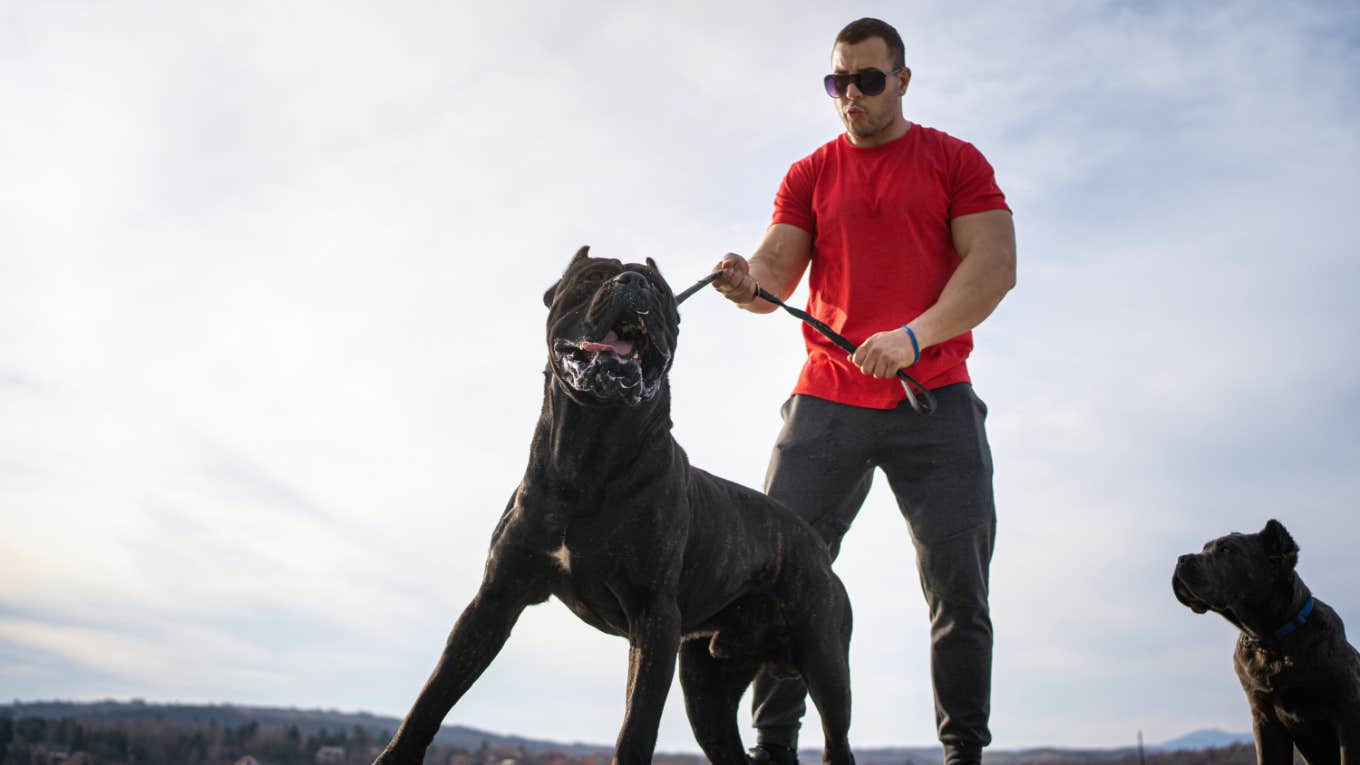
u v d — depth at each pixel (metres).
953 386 5.48
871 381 5.48
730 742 5.04
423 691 4.12
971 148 5.52
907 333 4.82
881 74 5.43
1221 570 5.44
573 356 3.89
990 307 5.24
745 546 4.59
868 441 5.48
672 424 4.23
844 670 4.82
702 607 4.50
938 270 5.51
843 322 5.56
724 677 5.02
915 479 5.46
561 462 4.06
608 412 3.99
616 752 3.88
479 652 4.16
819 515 5.49
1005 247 5.34
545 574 4.17
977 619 5.34
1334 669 5.32
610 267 4.11
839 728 4.81
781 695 5.48
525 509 4.12
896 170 5.53
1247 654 5.57
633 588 4.11
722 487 4.65
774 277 5.69
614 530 4.05
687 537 4.28
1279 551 5.42
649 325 3.94
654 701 3.98
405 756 4.09
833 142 5.81
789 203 5.82
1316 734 5.46
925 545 5.40
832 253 5.65
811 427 5.56
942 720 5.34
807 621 4.75
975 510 5.38
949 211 5.50
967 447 5.42
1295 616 5.40
